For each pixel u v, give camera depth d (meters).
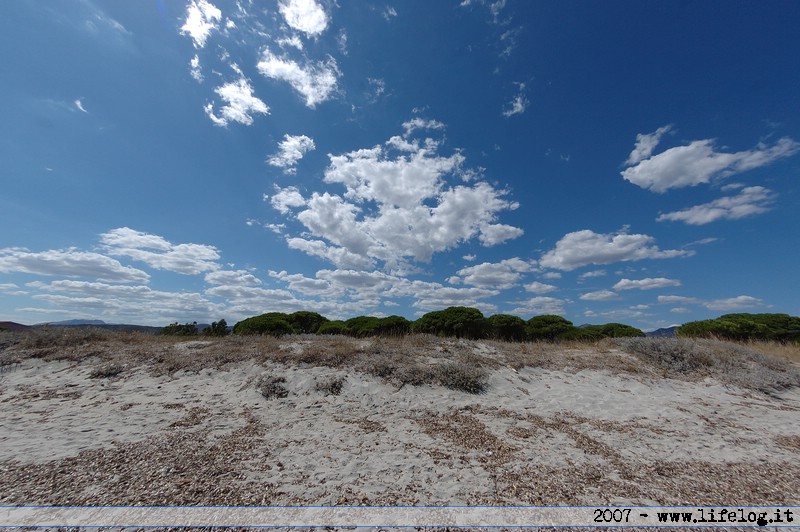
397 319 16.75
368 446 5.62
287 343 12.09
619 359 11.56
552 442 6.00
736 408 8.17
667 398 8.85
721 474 4.91
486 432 6.35
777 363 11.20
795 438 6.41
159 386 8.68
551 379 9.89
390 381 8.90
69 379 8.91
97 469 4.52
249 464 4.84
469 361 10.45
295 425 6.53
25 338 11.21
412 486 4.39
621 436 6.38
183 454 5.06
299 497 4.04
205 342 12.48
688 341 12.72
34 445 5.23
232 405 7.62
